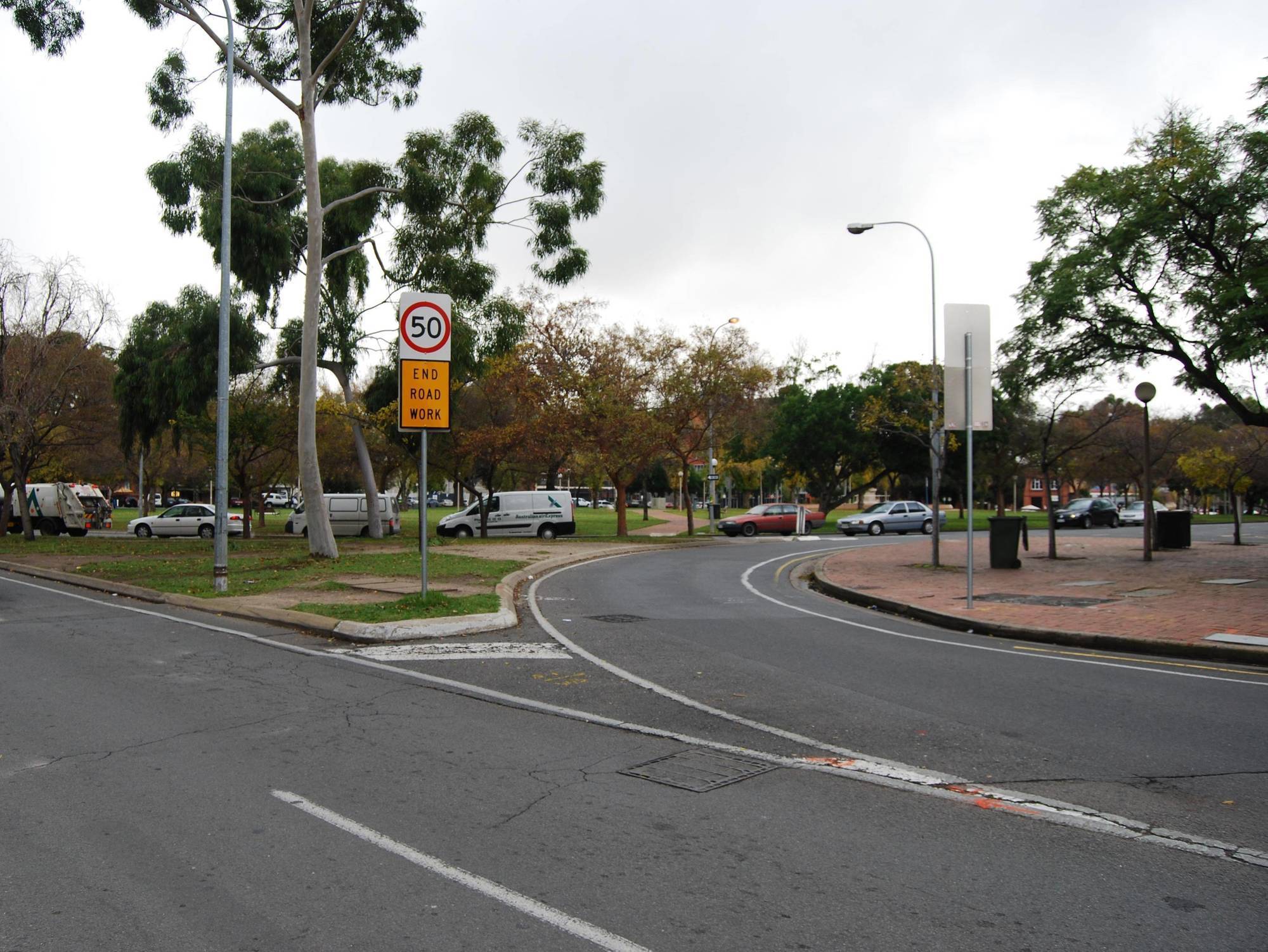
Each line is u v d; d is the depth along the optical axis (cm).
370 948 344
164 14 1967
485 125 2419
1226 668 938
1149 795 532
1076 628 1139
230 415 3400
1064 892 399
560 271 2497
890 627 1251
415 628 1133
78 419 3322
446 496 11900
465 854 436
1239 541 2828
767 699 784
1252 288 1543
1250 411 1988
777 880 409
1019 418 3822
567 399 3591
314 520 2112
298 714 721
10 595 1620
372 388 3519
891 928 363
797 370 5381
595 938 354
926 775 569
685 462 3938
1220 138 1691
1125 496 8312
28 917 369
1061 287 1798
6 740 637
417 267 2456
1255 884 408
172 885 400
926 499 8025
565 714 727
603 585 1822
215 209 2467
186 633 1161
